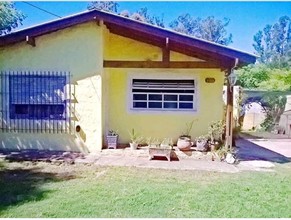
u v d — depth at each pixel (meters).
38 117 10.15
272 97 18.52
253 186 6.72
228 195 6.09
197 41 9.05
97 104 9.94
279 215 5.18
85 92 9.97
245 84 26.28
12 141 10.27
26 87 10.12
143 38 10.59
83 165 8.42
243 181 7.11
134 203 5.58
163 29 9.10
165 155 9.18
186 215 5.10
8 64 10.09
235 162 9.06
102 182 6.87
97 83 9.91
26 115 10.20
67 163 8.59
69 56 9.95
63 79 10.02
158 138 11.02
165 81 11.00
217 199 5.86
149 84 11.02
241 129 18.44
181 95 10.98
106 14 9.34
